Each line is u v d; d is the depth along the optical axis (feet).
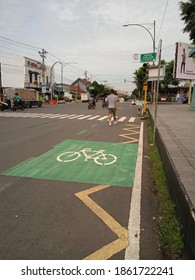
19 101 86.79
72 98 266.36
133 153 24.71
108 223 11.54
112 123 50.06
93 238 10.36
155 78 32.09
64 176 17.65
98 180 16.98
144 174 18.42
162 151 21.03
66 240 10.20
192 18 84.38
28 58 162.71
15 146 27.22
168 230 10.55
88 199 14.01
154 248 9.77
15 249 9.62
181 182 11.63
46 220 11.71
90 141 30.58
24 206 13.08
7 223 11.44
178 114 52.65
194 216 8.50
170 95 171.22
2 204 13.30
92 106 101.04
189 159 16.16
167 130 29.48
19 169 19.08
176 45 89.10
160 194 14.35
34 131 38.40
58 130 39.70
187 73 92.07
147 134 36.50
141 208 13.07
